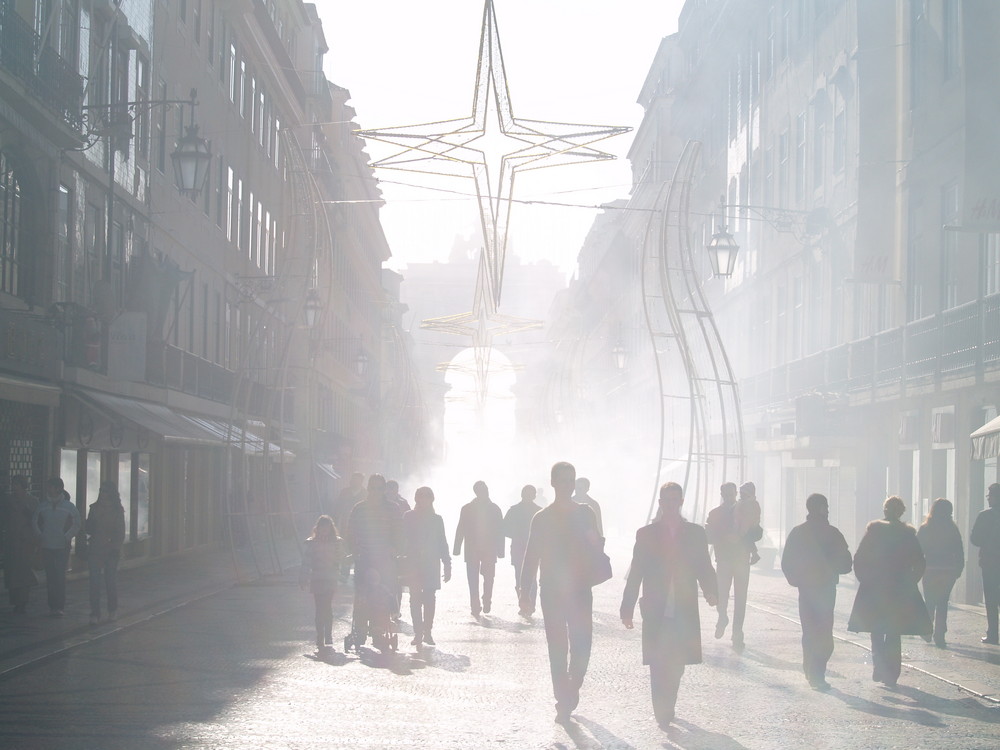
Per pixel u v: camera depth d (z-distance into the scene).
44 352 24.55
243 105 46.16
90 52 28.27
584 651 11.38
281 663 14.63
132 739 10.03
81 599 22.45
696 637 11.28
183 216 36.88
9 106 23.39
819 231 34.91
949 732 10.75
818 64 35.84
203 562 33.97
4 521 23.52
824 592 13.61
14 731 10.30
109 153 29.39
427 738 10.23
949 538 16.97
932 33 25.81
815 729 10.82
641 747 9.95
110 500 18.61
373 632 15.72
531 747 9.91
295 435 53.38
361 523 15.85
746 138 46.38
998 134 20.20
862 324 31.34
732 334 48.53
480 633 18.25
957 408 24.67
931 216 26.02
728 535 16.80
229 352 43.25
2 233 23.86
